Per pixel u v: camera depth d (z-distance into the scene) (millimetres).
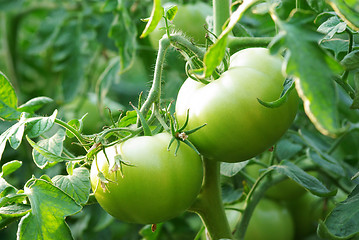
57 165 896
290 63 473
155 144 569
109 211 589
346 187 844
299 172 671
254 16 873
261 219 812
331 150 825
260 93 560
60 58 1050
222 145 571
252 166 847
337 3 504
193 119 571
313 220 848
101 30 1021
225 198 784
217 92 564
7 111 612
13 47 1181
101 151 582
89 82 1133
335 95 471
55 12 1112
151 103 578
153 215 580
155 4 531
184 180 570
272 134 572
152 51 934
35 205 565
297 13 488
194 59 585
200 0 848
